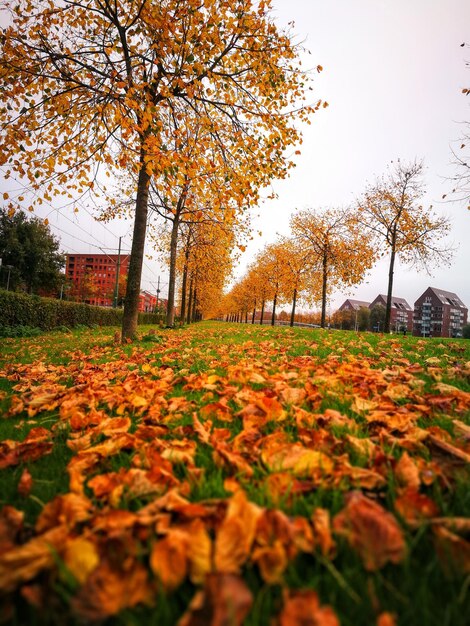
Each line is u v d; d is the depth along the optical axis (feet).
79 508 3.49
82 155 24.90
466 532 2.85
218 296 199.72
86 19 24.29
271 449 4.70
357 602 2.43
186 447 5.25
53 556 2.55
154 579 2.65
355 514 2.96
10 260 146.92
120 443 5.68
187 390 9.98
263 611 2.35
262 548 2.71
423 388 9.02
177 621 2.36
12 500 4.33
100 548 2.66
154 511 3.33
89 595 2.27
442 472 4.15
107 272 358.64
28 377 14.01
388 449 5.09
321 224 100.27
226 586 2.15
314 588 2.57
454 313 449.06
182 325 76.07
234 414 7.13
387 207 80.69
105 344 30.42
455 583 2.62
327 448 5.13
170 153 18.66
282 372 11.44
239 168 26.12
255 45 25.57
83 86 21.90
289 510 3.53
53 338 41.19
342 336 34.65
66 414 7.86
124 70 20.53
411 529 3.16
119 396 8.86
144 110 20.45
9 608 2.36
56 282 163.43
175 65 20.86
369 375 10.38
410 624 2.32
